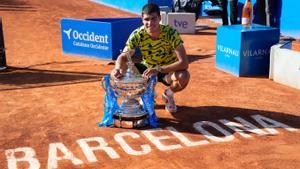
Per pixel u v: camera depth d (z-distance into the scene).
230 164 3.74
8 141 4.23
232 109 5.23
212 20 14.88
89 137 4.34
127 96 4.61
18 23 14.02
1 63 7.31
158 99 5.67
